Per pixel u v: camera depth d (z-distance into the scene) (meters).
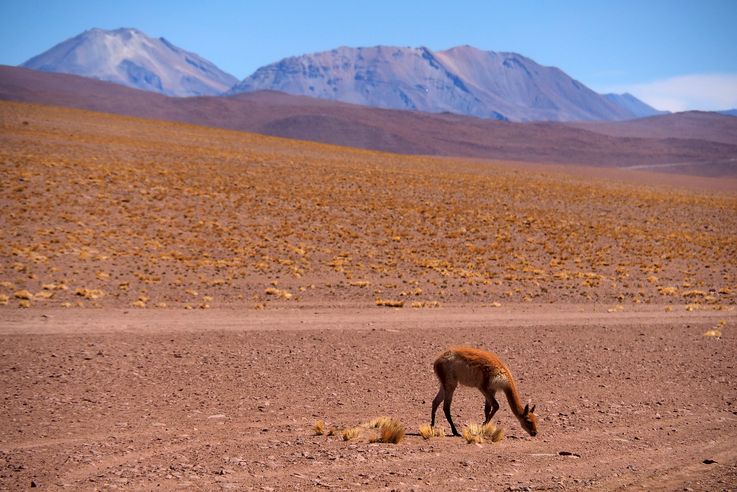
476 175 108.06
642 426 16.25
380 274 44.78
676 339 29.33
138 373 20.36
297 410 17.19
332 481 11.53
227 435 14.59
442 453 13.40
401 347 25.75
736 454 13.93
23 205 53.91
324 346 25.34
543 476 12.12
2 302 31.09
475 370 14.62
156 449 13.27
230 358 22.89
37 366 20.45
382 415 17.08
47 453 12.70
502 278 45.69
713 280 49.31
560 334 29.47
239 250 48.69
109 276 38.97
